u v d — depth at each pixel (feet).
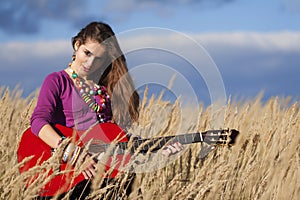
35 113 14.90
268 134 19.24
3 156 15.85
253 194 16.96
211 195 15.16
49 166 13.64
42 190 14.48
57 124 15.03
